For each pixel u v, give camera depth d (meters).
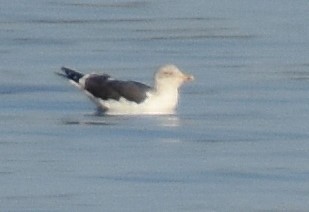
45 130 25.81
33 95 29.36
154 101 27.09
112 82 27.34
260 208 20.89
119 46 35.81
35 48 35.31
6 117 27.08
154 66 32.91
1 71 32.00
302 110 27.95
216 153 24.20
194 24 39.34
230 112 27.61
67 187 21.92
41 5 42.50
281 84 30.73
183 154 24.09
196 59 34.00
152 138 25.27
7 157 23.78
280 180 22.45
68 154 24.00
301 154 24.14
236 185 22.11
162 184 22.11
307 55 34.56
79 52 34.84
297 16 40.78
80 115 27.22
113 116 27.05
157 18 40.44
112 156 23.89
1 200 21.19
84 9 41.94
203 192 21.75
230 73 32.06
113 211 20.59
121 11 41.78
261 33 37.94
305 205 21.03
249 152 24.28
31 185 21.97
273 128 26.22
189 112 27.48
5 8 41.84
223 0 43.47
